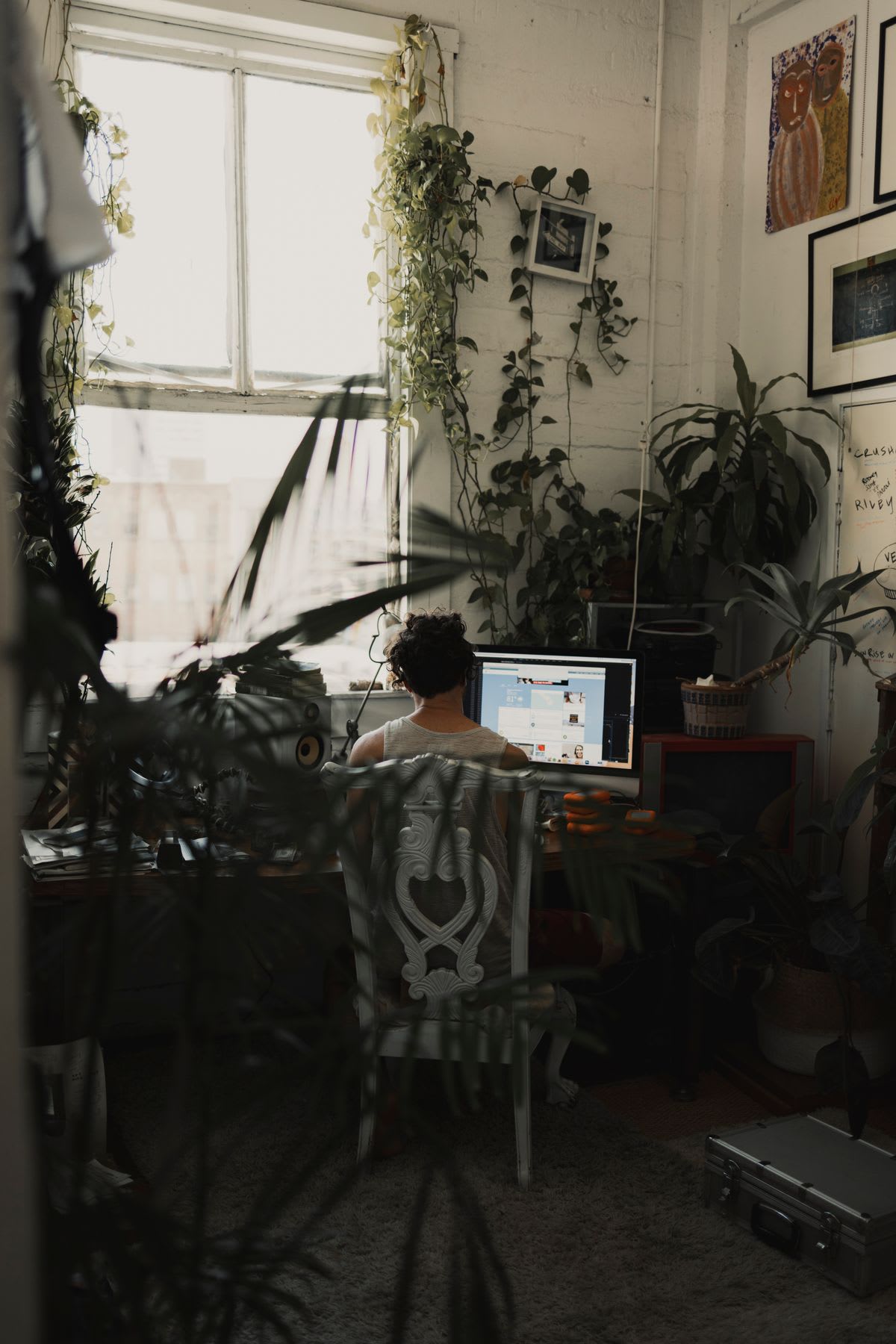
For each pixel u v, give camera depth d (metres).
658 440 3.78
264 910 0.78
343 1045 0.80
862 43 3.22
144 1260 0.74
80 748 0.72
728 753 3.12
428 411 3.32
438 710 2.38
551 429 3.61
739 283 3.76
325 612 0.80
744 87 3.69
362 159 3.42
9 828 0.53
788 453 3.58
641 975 3.12
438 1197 2.30
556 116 3.54
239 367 3.30
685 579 3.49
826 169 3.37
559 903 2.92
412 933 2.18
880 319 3.17
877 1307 2.04
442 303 3.30
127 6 3.04
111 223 2.99
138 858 0.77
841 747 3.35
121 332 3.15
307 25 3.17
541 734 3.07
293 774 0.73
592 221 3.58
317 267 3.39
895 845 2.70
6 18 0.56
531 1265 2.13
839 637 3.02
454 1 3.37
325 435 3.30
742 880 3.01
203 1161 0.80
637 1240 2.22
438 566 0.82
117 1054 2.96
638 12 3.64
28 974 0.80
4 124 0.55
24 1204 0.54
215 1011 0.78
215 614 0.84
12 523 0.67
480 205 3.45
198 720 0.74
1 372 0.54
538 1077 2.93
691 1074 2.85
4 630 0.53
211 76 3.22
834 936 2.72
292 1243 0.80
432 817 1.94
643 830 0.91
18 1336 0.54
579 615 3.46
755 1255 2.19
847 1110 2.64
